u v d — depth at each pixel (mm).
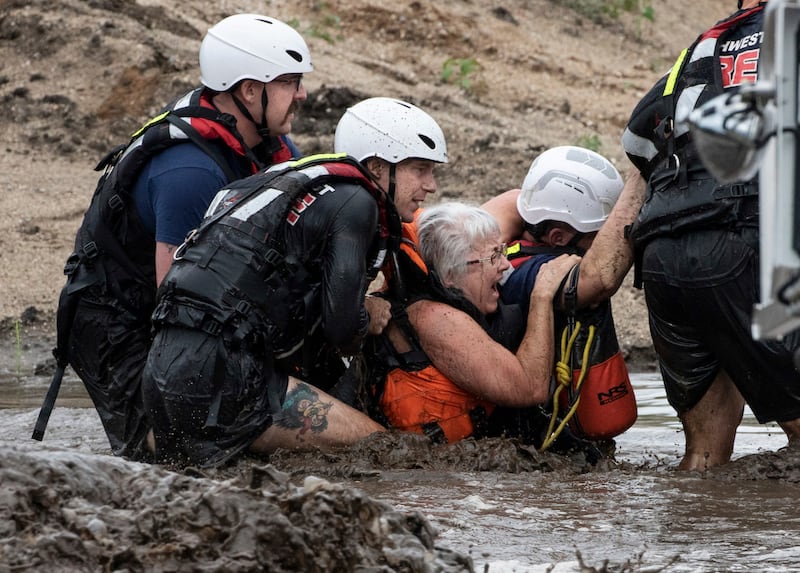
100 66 36688
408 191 13445
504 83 40688
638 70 43938
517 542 9000
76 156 34938
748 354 11938
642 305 26359
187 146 13398
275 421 12359
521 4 46281
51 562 6539
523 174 33719
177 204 13148
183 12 40031
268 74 13852
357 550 6953
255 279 12234
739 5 12625
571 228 14055
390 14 42438
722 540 9117
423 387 13008
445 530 9375
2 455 7090
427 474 11852
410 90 38594
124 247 13570
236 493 6918
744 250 11633
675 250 12039
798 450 12164
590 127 38969
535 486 11328
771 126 5820
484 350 12750
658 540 9117
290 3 42531
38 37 37625
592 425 13445
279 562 6719
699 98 11867
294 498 6941
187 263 12430
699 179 11859
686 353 12523
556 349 13414
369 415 13211
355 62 39938
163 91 35969
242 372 12211
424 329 12930
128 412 13703
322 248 12305
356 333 12195
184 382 12172
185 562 6605
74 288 13680
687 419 12945
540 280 13266
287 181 12438
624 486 11383
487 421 13297
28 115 35875
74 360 13914
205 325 12195
